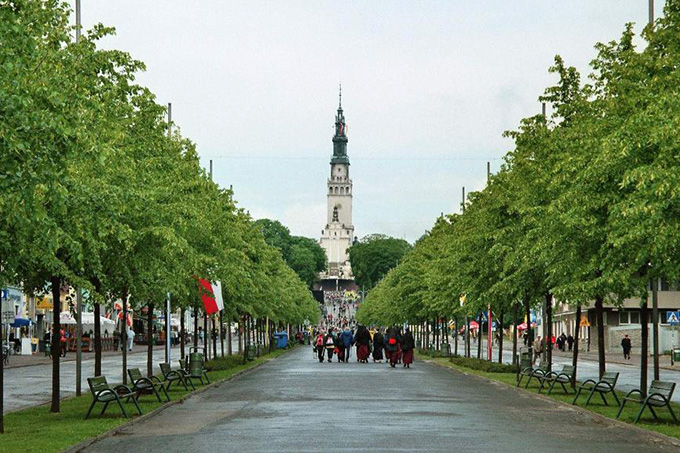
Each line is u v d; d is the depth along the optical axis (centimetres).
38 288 3000
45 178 1675
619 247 2545
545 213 3344
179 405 3247
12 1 1656
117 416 2748
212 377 4866
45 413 2855
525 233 4312
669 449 2112
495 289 4444
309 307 15962
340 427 2506
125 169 2806
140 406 3098
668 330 8944
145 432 2417
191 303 5244
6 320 8012
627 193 2662
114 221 2272
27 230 1975
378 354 7656
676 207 2262
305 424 2586
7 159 1593
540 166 3669
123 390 3095
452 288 5859
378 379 4931
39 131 1631
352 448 2055
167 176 3641
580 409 3041
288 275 12625
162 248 3052
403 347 6538
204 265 4300
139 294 3434
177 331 13812
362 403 3328
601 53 3378
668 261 2423
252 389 4103
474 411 3034
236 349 10731
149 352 3997
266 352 9831
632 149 2472
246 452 1992
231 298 6147
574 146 3159
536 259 3784
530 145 3834
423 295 7950
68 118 1969
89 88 2914
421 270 8631
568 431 2473
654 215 2217
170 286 3506
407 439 2233
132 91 3541
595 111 3366
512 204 4247
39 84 1839
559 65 3778
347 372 5747
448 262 5831
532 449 2080
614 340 9894
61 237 2075
